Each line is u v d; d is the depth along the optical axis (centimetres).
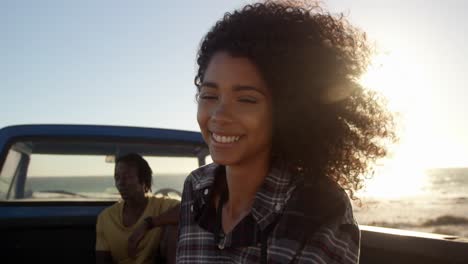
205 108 129
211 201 140
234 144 125
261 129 126
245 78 124
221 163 126
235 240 125
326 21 138
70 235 321
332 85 131
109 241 312
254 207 124
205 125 130
